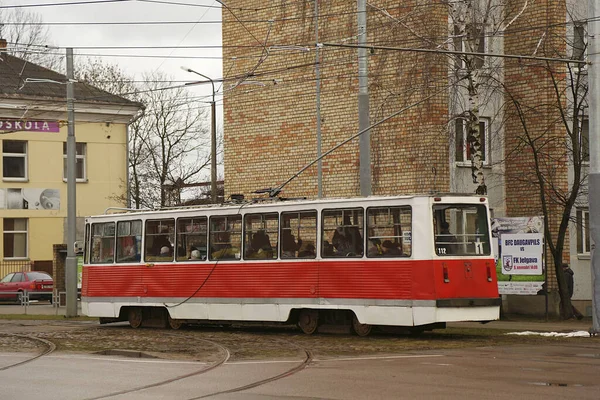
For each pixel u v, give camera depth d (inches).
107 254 1088.2
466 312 812.6
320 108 1311.5
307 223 893.2
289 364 629.9
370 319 836.6
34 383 555.5
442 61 1138.0
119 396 495.2
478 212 836.6
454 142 1177.4
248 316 935.0
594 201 847.1
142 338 879.1
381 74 1230.9
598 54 846.5
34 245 1942.7
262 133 1430.9
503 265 1051.9
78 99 1966.0
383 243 835.4
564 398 462.3
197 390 511.5
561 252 1102.4
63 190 1980.8
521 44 1200.2
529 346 742.5
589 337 824.9
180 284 1000.9
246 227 945.5
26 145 1946.4
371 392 489.7
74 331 991.0
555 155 1186.6
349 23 1301.7
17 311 1482.5
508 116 1171.9
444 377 546.0
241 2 1450.5
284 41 1393.9
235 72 1465.3
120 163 2038.6
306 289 885.2
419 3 1161.4
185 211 1006.4
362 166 912.9
